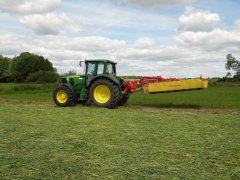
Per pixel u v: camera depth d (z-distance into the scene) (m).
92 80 14.16
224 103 16.23
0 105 14.81
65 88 14.41
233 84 43.81
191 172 4.96
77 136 7.50
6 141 6.89
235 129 8.60
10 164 5.25
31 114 11.29
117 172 4.92
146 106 15.28
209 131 8.28
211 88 35.56
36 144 6.64
